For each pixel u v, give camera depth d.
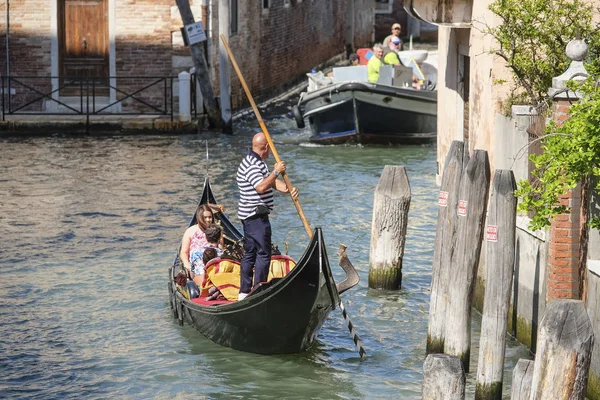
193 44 64.12
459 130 36.72
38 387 25.80
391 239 32.97
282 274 29.80
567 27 28.59
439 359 19.70
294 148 60.16
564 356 17.66
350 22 112.81
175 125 63.31
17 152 56.50
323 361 27.83
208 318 28.55
